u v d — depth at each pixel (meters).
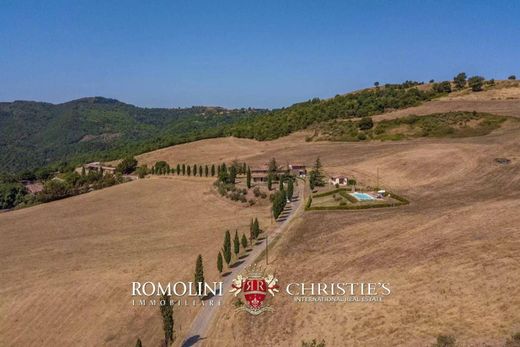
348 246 72.75
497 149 134.62
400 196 104.94
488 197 93.12
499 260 56.41
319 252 72.31
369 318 50.62
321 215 94.62
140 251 85.56
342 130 197.50
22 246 93.75
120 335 57.38
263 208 108.19
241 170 149.12
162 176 167.12
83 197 140.12
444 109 197.38
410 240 70.44
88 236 98.19
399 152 147.50
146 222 106.38
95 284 71.50
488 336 42.50
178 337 54.97
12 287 72.12
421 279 56.25
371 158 146.88
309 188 123.88
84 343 56.25
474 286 51.62
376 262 64.19
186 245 86.94
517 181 104.56
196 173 162.88
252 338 52.47
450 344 41.88
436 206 90.81
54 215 119.69
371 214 91.25
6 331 59.91
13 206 176.75
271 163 142.62
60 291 69.75
